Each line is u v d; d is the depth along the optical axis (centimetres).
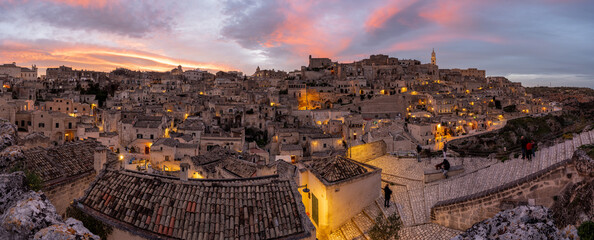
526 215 1680
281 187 2045
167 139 6475
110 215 1795
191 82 19088
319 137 7512
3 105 7169
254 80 18612
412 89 15175
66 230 1240
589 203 1412
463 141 7319
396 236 2003
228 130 10169
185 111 10588
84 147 2828
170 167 6128
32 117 7256
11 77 13612
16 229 1258
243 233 1692
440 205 2255
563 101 17675
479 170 2852
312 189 2925
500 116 10425
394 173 3656
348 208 2703
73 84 14688
